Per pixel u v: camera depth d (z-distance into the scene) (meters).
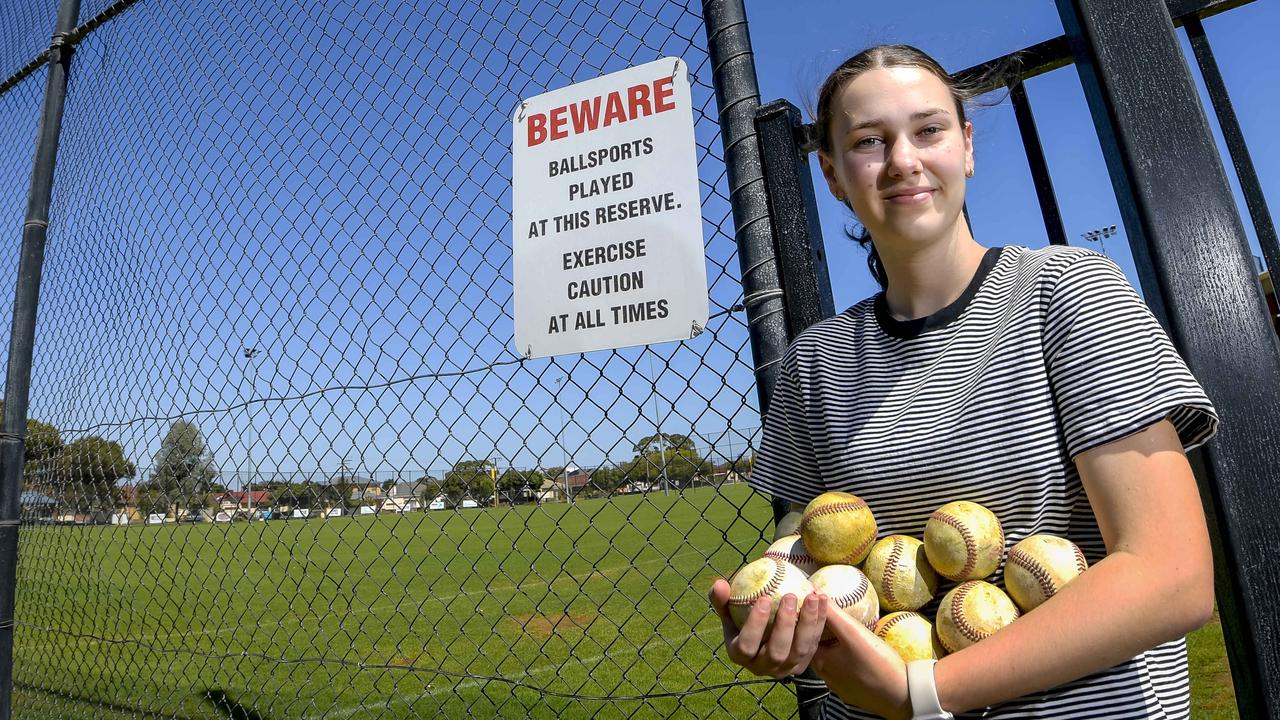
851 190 1.28
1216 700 4.22
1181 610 0.89
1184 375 0.99
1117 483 0.97
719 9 1.95
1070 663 0.91
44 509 3.87
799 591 1.08
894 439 1.20
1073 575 1.00
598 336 1.98
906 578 1.13
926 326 1.25
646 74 2.04
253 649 6.98
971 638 1.02
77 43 3.43
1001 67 1.63
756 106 1.89
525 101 2.21
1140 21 1.44
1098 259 1.11
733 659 1.06
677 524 20.41
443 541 19.50
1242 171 1.47
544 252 2.09
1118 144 1.42
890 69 1.25
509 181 2.22
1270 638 1.25
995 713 1.06
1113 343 1.01
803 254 1.76
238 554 16.02
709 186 1.92
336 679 5.73
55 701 4.02
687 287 1.90
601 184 2.04
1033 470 1.08
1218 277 1.33
